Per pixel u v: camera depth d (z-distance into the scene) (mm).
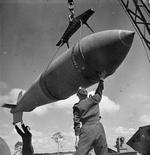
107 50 7078
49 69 8586
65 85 8242
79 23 8234
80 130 5027
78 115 5117
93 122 5031
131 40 7051
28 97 10656
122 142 13102
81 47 7465
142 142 6996
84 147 4887
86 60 7363
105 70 7367
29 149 9344
